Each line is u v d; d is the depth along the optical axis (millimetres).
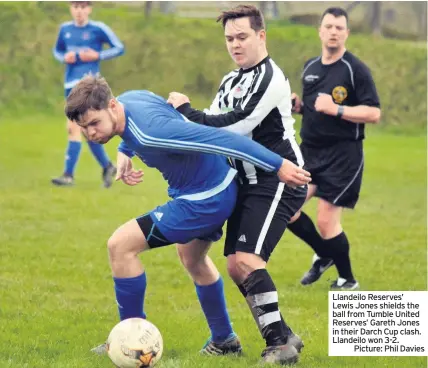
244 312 16594
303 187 13164
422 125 56656
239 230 12664
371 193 34188
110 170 31766
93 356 12930
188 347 13867
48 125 50344
